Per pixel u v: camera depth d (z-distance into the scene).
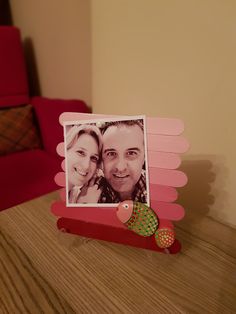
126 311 0.41
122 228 0.51
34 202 0.68
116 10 0.74
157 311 0.41
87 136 0.50
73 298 0.44
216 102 0.60
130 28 0.72
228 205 0.64
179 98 0.66
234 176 0.61
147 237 0.50
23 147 1.37
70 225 0.54
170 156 0.46
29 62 1.63
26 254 0.52
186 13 0.59
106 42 0.81
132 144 0.48
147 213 0.47
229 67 0.55
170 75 0.66
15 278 0.47
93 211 0.51
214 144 0.63
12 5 1.62
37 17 1.40
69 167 0.51
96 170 0.50
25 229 0.59
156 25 0.65
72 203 0.52
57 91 1.46
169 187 0.48
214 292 0.44
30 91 1.73
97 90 0.90
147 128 0.47
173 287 0.45
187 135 0.67
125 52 0.76
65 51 1.28
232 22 0.52
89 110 1.23
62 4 1.18
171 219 0.49
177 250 0.50
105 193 0.50
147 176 0.48
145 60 0.71
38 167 1.19
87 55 1.14
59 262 0.50
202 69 0.60
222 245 0.54
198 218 0.63
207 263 0.50
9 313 0.42
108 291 0.45
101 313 0.41
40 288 0.45
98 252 0.52
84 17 1.08
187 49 0.61
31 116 1.39
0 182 1.07
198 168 0.67
